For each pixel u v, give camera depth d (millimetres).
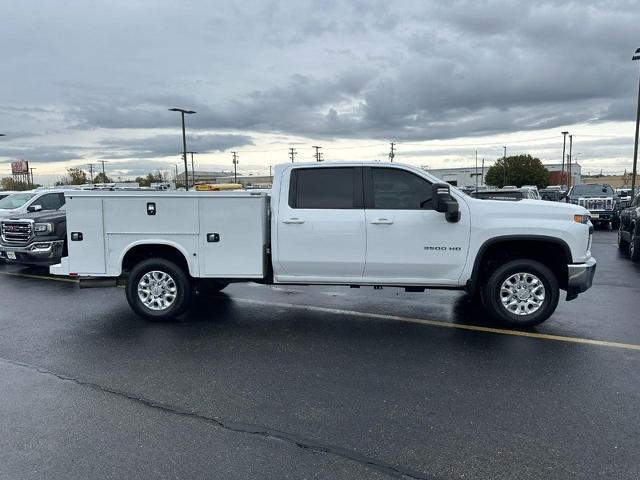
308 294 8656
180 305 6793
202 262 6633
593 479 3105
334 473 3195
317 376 4824
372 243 6332
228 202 6516
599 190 23609
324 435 3678
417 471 3209
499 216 6199
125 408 4164
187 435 3695
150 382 4719
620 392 4375
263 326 6613
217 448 3508
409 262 6320
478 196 14570
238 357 5395
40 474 3203
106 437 3676
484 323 6641
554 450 3436
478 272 6270
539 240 6137
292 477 3154
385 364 5129
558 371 4875
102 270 6762
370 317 7023
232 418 3963
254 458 3377
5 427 3846
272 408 4137
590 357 5262
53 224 11086
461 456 3375
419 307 7609
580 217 6164
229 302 8047
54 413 4082
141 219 6652
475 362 5152
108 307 7863
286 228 6438
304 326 6594
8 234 11133
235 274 6609
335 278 6543
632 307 7461
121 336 6211
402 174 6375
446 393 4395
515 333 6152
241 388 4555
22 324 6859
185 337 6148
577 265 6145
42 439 3654
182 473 3205
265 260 6664
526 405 4137
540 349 5531
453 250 6262
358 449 3479
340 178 6457
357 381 4691
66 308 7816
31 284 10039
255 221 6520
